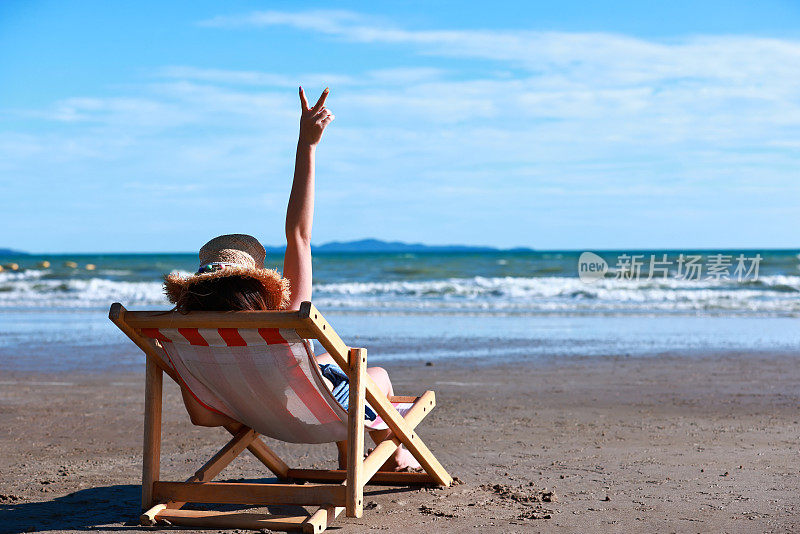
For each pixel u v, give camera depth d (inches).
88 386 321.4
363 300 916.0
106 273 1610.5
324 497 128.6
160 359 135.7
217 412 142.8
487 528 129.7
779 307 784.3
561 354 434.6
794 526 129.0
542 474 171.5
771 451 194.9
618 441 209.8
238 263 130.0
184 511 134.1
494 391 306.5
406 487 160.6
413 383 328.2
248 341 119.0
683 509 140.6
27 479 169.8
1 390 309.4
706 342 497.4
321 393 126.6
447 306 822.5
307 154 137.3
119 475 173.6
